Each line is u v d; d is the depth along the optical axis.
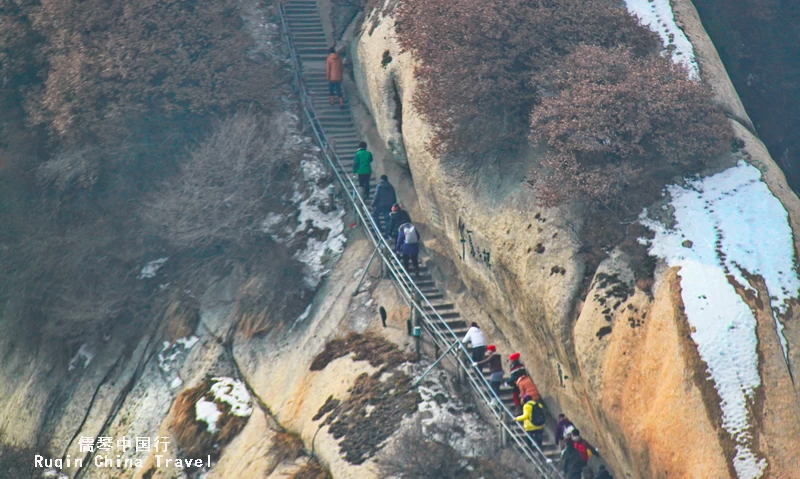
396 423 16.83
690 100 18.00
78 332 22.69
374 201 20.97
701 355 13.80
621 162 17.39
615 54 19.17
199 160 23.91
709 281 14.77
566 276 16.19
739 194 16.73
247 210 23.12
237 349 20.72
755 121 21.50
